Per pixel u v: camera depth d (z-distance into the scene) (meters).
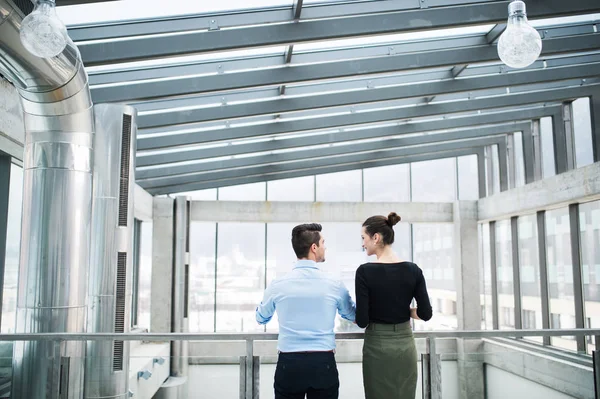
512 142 12.61
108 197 6.33
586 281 9.46
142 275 12.96
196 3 5.13
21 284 4.48
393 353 2.91
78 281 4.59
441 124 10.51
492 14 5.48
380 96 7.85
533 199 10.77
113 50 5.32
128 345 4.07
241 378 3.30
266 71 6.64
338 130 10.51
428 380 3.33
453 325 13.91
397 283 2.94
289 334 2.88
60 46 2.98
